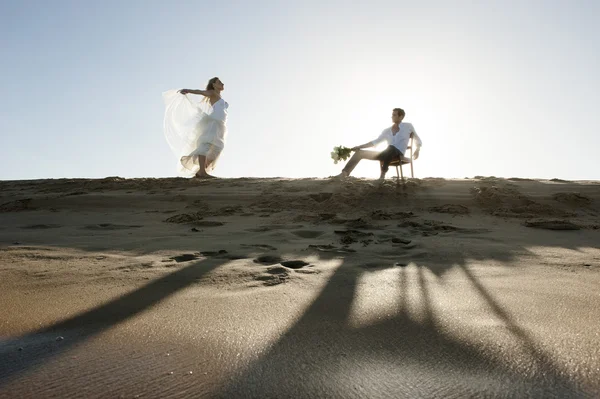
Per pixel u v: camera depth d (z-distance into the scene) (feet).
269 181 25.99
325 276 8.68
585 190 21.54
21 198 24.70
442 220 17.12
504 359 4.69
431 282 8.13
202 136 29.84
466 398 3.91
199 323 6.07
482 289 7.57
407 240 12.73
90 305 7.01
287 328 5.81
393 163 23.70
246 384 4.25
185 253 11.07
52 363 4.84
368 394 4.01
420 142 24.07
